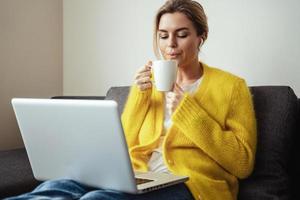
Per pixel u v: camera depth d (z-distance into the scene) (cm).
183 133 137
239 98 140
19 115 115
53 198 102
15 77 235
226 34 184
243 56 179
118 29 226
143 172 130
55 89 255
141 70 150
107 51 233
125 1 221
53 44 254
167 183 114
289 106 141
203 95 143
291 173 146
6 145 234
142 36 214
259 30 173
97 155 103
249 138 133
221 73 148
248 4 176
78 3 246
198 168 133
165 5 148
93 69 242
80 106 99
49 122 108
